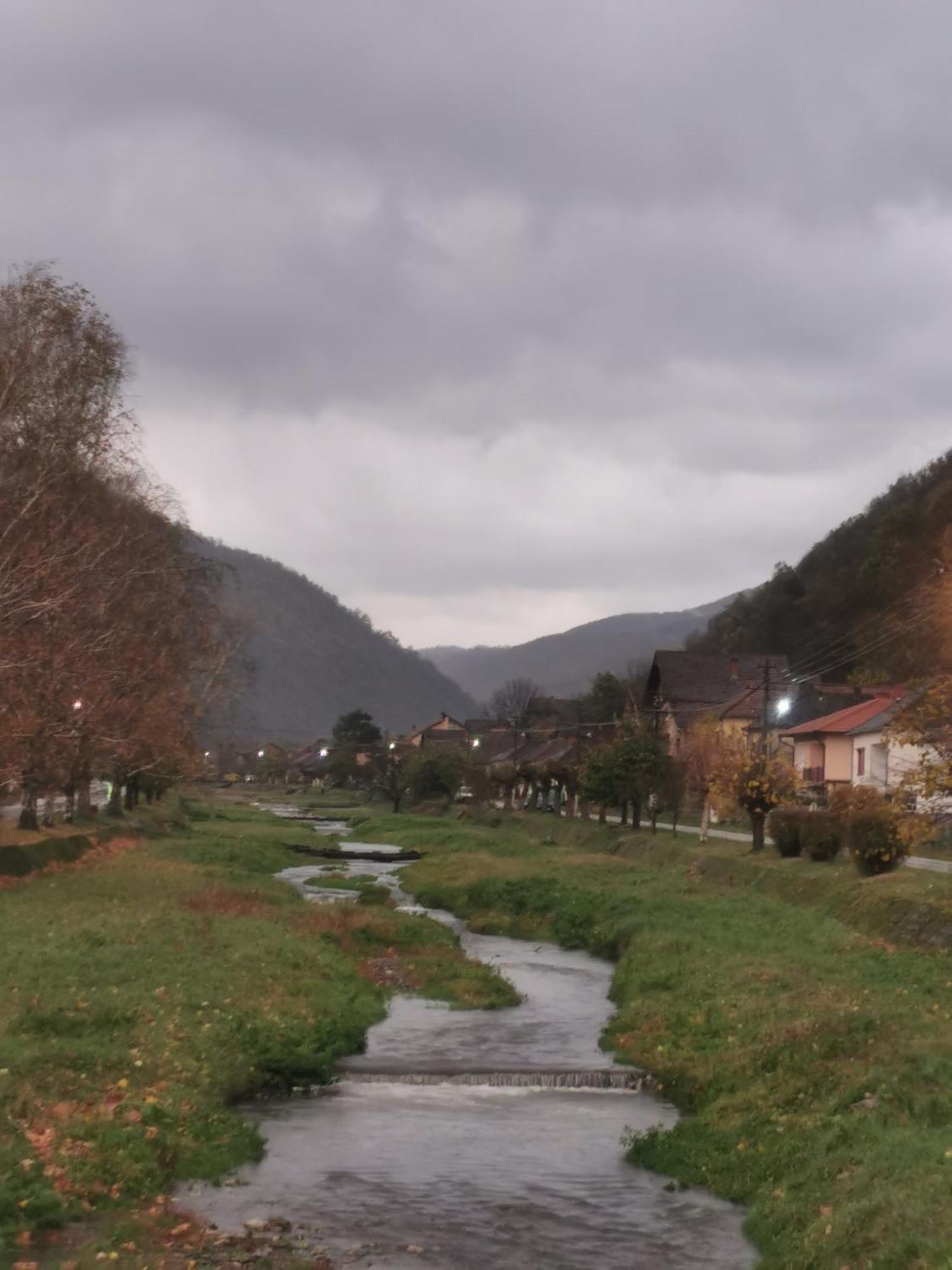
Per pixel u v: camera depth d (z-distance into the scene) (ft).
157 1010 72.95
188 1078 63.41
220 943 98.94
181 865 173.37
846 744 249.34
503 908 157.38
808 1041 68.59
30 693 139.13
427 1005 95.50
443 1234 48.19
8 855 140.67
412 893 179.42
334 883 179.22
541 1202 52.24
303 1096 69.67
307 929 115.65
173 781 289.33
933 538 347.97
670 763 231.71
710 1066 71.61
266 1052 72.49
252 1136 58.70
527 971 116.06
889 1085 56.08
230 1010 77.30
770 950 105.91
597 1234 48.60
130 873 151.94
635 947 113.50
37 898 119.44
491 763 459.32
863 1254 40.32
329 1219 49.32
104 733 169.99
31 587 126.31
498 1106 68.69
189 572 222.07
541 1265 45.32
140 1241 43.45
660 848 200.85
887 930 110.73
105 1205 46.73
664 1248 47.19
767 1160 54.24
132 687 176.96
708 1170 55.47
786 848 163.43
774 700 304.71
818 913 127.13
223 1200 50.80
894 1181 44.34
